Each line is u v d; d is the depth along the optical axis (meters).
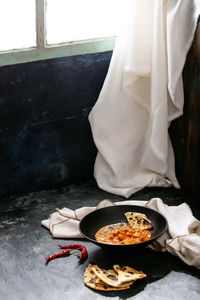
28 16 2.28
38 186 2.50
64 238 2.15
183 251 1.98
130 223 2.09
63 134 2.49
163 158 2.41
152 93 2.35
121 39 2.35
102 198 2.44
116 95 2.42
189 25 2.25
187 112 2.38
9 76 2.30
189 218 2.13
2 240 2.14
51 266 2.00
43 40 2.32
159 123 2.36
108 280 1.88
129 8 2.30
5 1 2.22
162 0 2.26
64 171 2.54
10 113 2.35
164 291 1.88
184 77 2.35
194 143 2.37
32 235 2.17
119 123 2.46
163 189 2.50
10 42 2.28
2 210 2.34
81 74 2.45
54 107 2.43
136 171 2.52
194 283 1.91
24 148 2.42
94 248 2.09
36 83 2.36
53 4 2.32
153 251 2.07
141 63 2.33
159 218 2.11
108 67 2.50
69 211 2.25
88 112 2.52
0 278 1.95
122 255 2.01
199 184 2.39
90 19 2.42
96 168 2.54
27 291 1.89
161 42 2.30
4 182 2.42
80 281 1.93
